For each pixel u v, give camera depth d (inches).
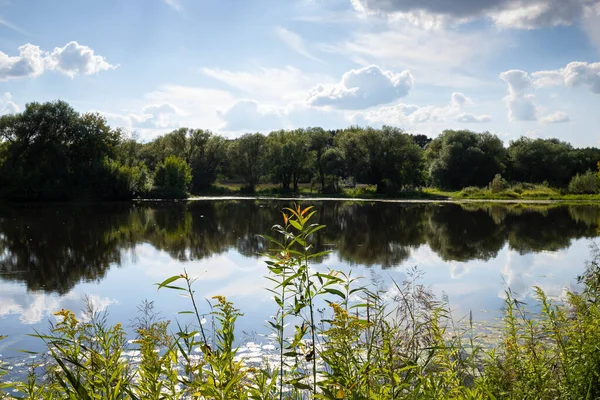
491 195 2297.0
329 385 97.0
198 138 2711.6
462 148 2576.3
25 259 733.9
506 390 122.3
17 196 1870.1
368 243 867.4
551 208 1702.8
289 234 99.7
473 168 2568.9
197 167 2674.7
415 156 2406.5
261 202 2075.5
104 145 2108.8
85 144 2031.3
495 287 505.4
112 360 96.1
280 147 2581.2
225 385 87.5
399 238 935.7
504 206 1825.8
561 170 2573.8
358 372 95.3
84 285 565.0
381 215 1439.5
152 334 99.0
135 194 2178.9
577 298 162.9
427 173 2669.8
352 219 1316.4
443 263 667.4
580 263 658.8
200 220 1282.0
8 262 710.5
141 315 413.4
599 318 138.8
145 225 1158.3
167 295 506.0
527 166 2630.4
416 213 1508.4
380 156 2410.2
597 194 2301.9
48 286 560.4
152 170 2635.3
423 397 104.3
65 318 99.0
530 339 139.7
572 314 179.5
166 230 1071.6
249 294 497.4
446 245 845.2
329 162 2527.1
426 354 141.3
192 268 659.4
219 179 3233.3
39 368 197.6
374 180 2524.6
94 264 696.4
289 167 2583.7
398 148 2405.3
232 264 687.1
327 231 1040.8
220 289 528.1
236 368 90.8
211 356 91.5
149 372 91.3
